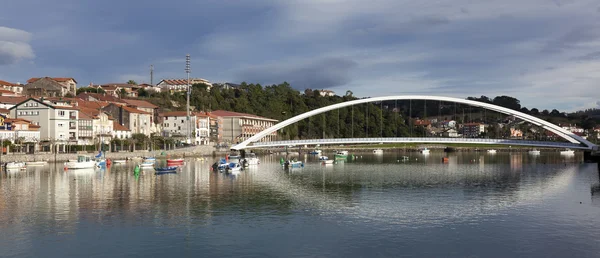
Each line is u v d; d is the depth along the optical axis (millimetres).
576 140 145750
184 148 159375
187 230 47250
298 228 48031
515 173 104812
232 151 177500
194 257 39094
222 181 87000
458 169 116750
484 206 59781
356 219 52125
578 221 50500
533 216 53219
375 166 128250
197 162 135750
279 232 46500
